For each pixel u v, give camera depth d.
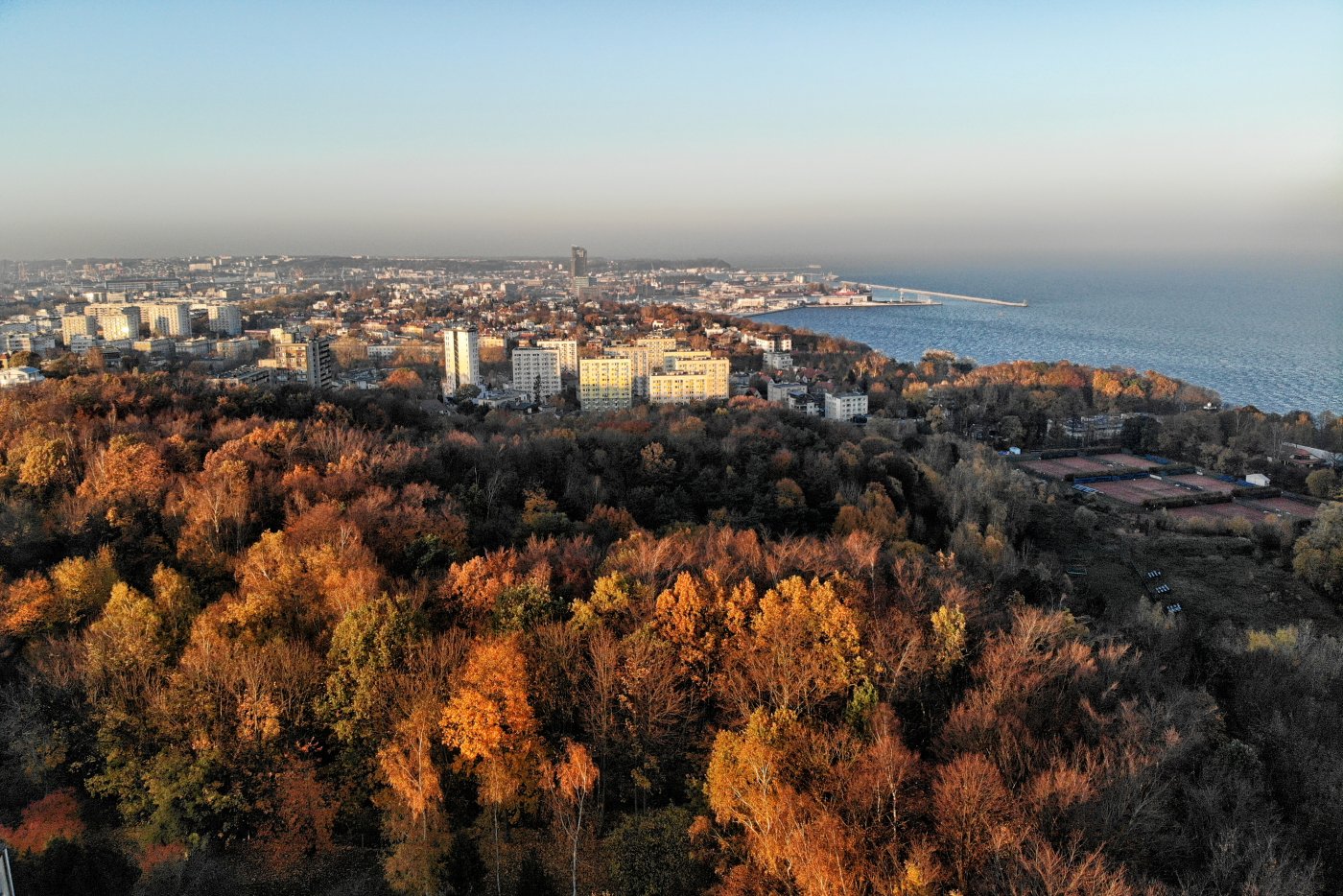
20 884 81.19
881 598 125.88
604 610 112.75
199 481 156.25
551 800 94.25
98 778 92.00
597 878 87.69
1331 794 92.44
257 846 91.62
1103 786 84.19
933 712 104.06
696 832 88.81
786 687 98.44
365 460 177.38
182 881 85.50
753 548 147.00
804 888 76.56
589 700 99.62
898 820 82.44
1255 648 140.50
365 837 94.12
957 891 73.81
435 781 86.19
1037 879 73.56
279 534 128.38
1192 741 96.00
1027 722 95.94
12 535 131.88
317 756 97.44
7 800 92.25
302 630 111.50
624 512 179.25
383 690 96.44
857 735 94.56
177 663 104.00
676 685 104.06
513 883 86.75
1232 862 79.69
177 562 134.00
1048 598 180.75
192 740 92.38
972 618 121.19
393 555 138.00
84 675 98.88
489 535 157.25
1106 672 110.81
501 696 92.88
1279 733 103.94
